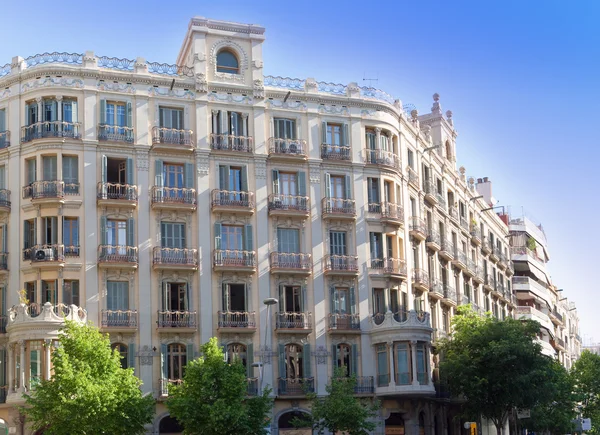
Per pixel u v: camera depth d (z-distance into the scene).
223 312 57.94
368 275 62.53
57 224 56.19
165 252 57.47
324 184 62.62
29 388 52.00
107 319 55.59
